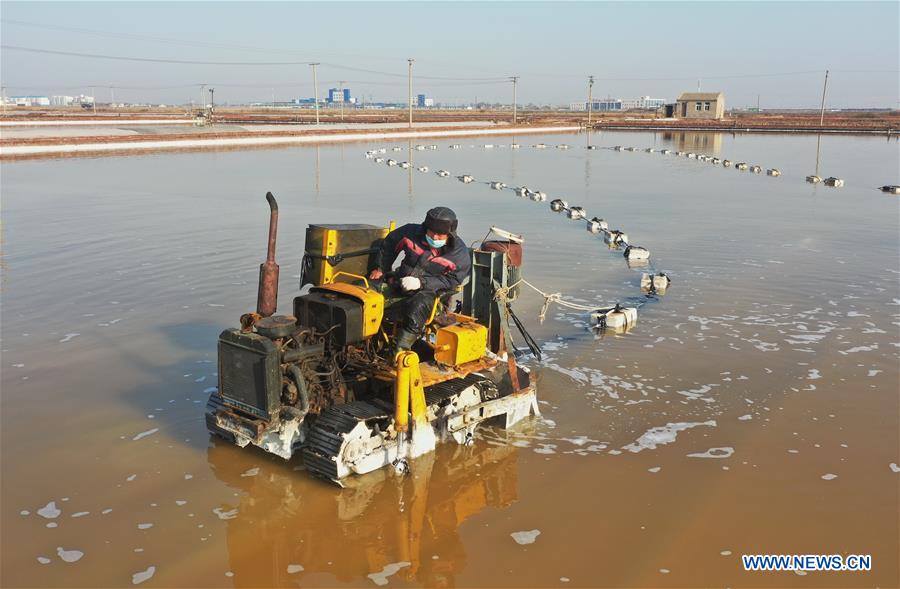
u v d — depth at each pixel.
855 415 6.93
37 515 5.22
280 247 14.51
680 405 7.22
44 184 25.86
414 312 6.12
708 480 5.76
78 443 6.32
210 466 5.98
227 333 5.91
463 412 6.36
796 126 78.50
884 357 8.46
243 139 50.09
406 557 4.80
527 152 47.19
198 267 12.77
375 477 5.83
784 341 9.09
